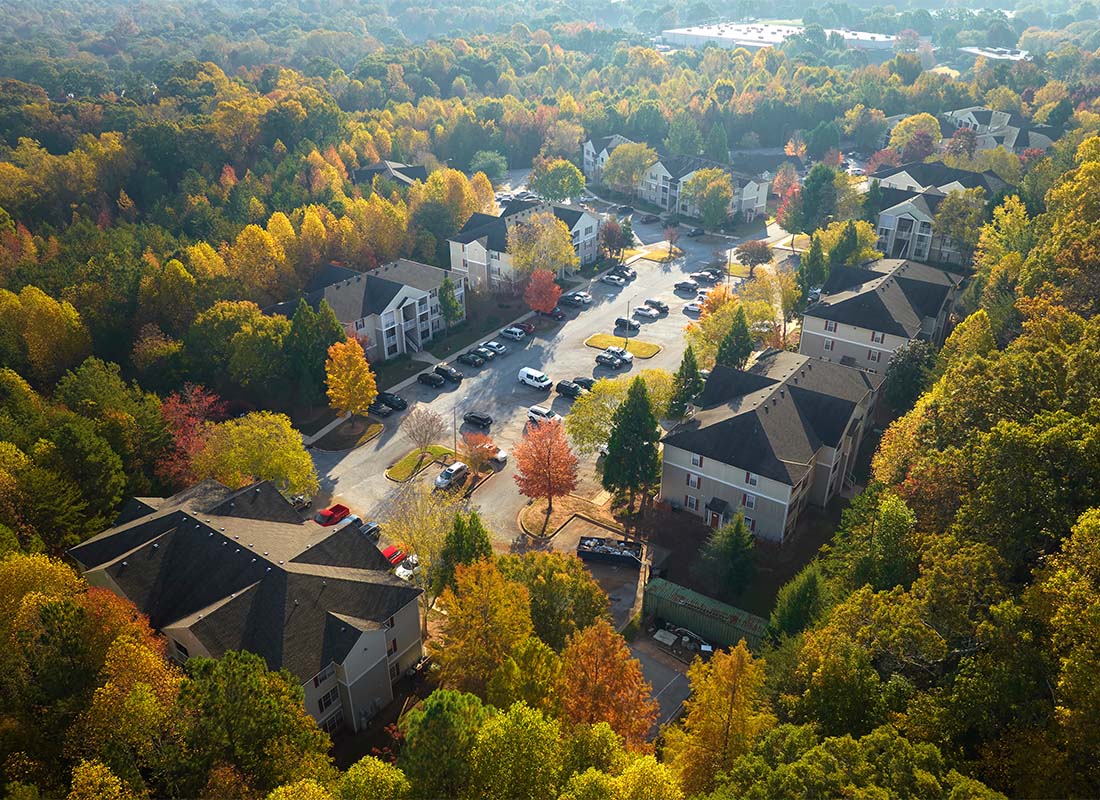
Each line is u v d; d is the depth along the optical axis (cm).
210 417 8575
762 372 7925
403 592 5438
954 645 3906
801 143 19888
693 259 13788
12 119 17875
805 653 4116
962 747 3481
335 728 5200
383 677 5344
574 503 7588
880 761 3161
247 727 3769
